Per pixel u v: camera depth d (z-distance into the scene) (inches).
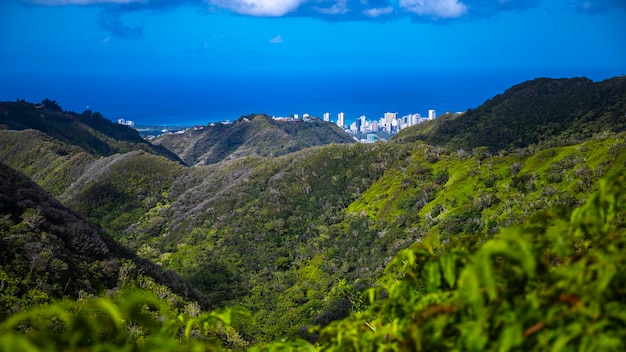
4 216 1275.8
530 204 1675.7
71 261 1230.9
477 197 1945.1
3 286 1005.8
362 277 1892.2
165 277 1480.1
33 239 1210.6
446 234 1781.5
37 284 1064.8
